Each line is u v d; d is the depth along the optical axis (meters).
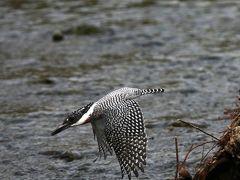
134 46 21.11
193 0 26.23
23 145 13.15
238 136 9.35
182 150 12.23
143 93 8.40
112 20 23.83
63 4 26.19
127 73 18.34
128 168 8.17
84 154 12.46
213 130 13.31
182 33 22.14
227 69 18.19
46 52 20.81
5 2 26.44
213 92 16.30
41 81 17.73
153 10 25.08
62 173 11.68
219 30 22.33
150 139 13.00
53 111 15.32
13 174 11.77
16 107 15.74
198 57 19.45
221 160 9.52
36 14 24.83
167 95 16.28
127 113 8.24
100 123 8.52
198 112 14.80
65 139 13.41
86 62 19.64
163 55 20.00
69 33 22.69
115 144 8.23
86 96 16.42
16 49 21.16
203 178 9.62
